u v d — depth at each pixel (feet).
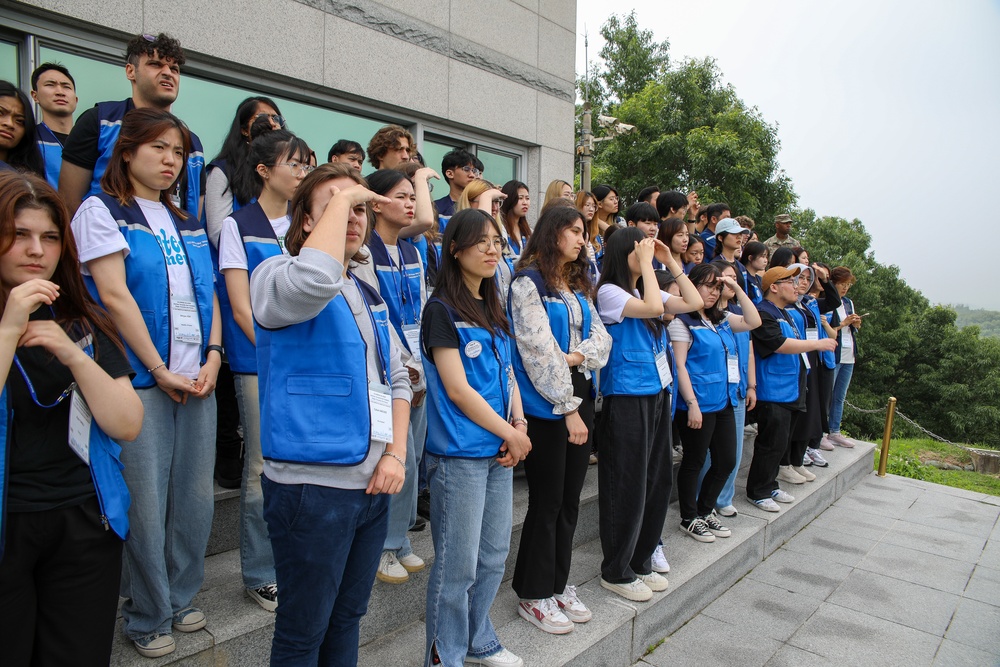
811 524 16.20
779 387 14.21
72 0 10.28
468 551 6.86
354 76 14.48
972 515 17.37
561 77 20.39
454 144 18.01
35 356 4.49
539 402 8.00
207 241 7.20
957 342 70.03
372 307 5.85
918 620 11.35
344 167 5.38
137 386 6.09
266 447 5.15
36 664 4.67
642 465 9.43
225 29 12.19
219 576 7.93
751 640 10.27
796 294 14.76
